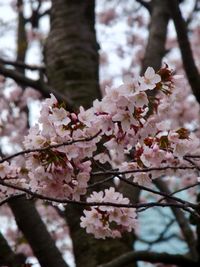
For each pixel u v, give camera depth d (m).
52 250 3.08
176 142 1.85
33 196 1.70
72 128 1.69
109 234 2.00
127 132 1.71
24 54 6.09
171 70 1.72
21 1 7.00
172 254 3.21
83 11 4.35
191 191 4.67
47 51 4.25
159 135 1.86
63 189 1.83
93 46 4.25
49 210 6.19
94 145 1.74
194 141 1.92
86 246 3.25
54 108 1.68
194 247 3.65
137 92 1.60
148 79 1.64
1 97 6.00
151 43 4.35
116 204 1.71
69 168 1.75
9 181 1.97
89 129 1.71
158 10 4.64
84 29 4.27
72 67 4.02
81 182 1.81
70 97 3.86
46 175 1.74
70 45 4.14
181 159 1.94
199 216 1.76
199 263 3.25
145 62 4.22
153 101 1.76
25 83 3.90
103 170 2.01
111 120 1.68
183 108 5.95
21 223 3.08
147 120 1.72
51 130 1.70
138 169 1.90
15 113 5.91
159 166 1.96
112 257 3.18
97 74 4.17
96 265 3.15
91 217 1.96
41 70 4.43
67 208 3.41
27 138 1.76
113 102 1.66
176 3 3.59
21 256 3.07
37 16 6.97
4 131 5.62
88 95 3.89
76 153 1.70
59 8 4.36
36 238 3.07
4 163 1.98
